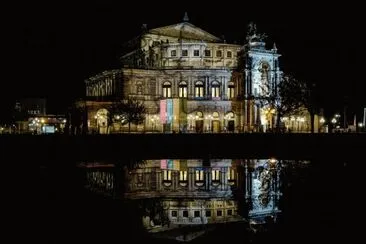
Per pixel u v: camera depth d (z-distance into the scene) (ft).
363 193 134.92
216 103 493.36
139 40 517.55
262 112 474.08
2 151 262.06
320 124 476.95
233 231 93.81
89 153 267.80
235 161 226.17
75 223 100.68
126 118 444.55
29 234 92.43
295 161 222.89
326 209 113.80
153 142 288.92
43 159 238.27
